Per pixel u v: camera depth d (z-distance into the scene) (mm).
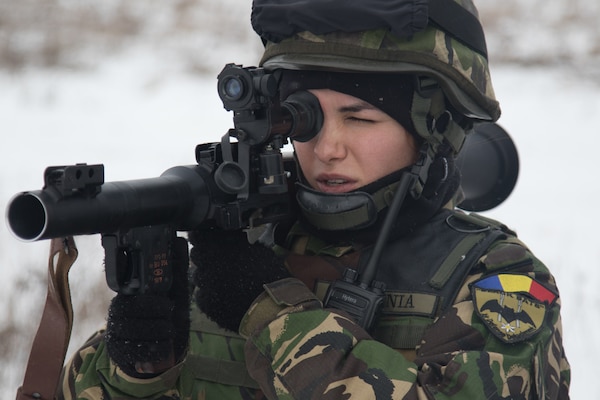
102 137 22828
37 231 3666
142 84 28062
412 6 4695
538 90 26938
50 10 34375
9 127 23281
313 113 4746
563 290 12258
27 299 11742
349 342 4418
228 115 25484
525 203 17156
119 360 4355
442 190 5039
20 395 4570
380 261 4926
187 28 34562
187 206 4266
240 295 4613
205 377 4938
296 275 5074
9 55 29328
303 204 4926
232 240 4645
